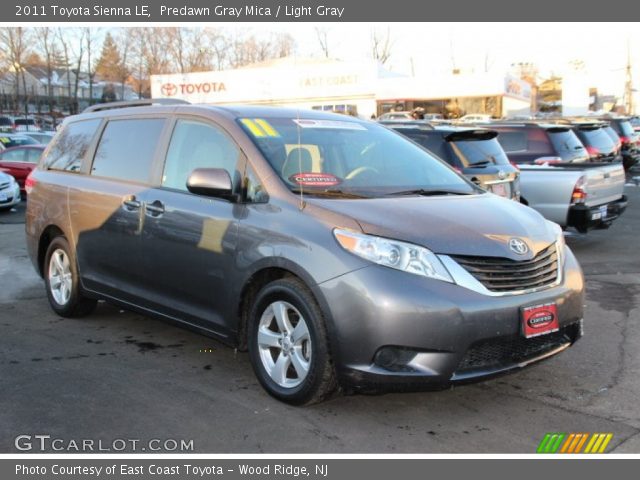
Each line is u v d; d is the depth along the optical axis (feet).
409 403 13.34
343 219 12.42
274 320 13.41
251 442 11.66
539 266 12.89
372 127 17.49
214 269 14.21
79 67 201.05
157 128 16.94
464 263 12.00
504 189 27.37
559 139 36.24
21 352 16.33
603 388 14.17
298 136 15.30
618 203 31.58
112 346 16.88
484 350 12.04
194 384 14.26
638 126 110.22
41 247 20.24
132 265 16.55
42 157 21.20
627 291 22.88
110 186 17.46
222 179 13.84
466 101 129.49
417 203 13.57
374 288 11.52
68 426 12.21
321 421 12.48
